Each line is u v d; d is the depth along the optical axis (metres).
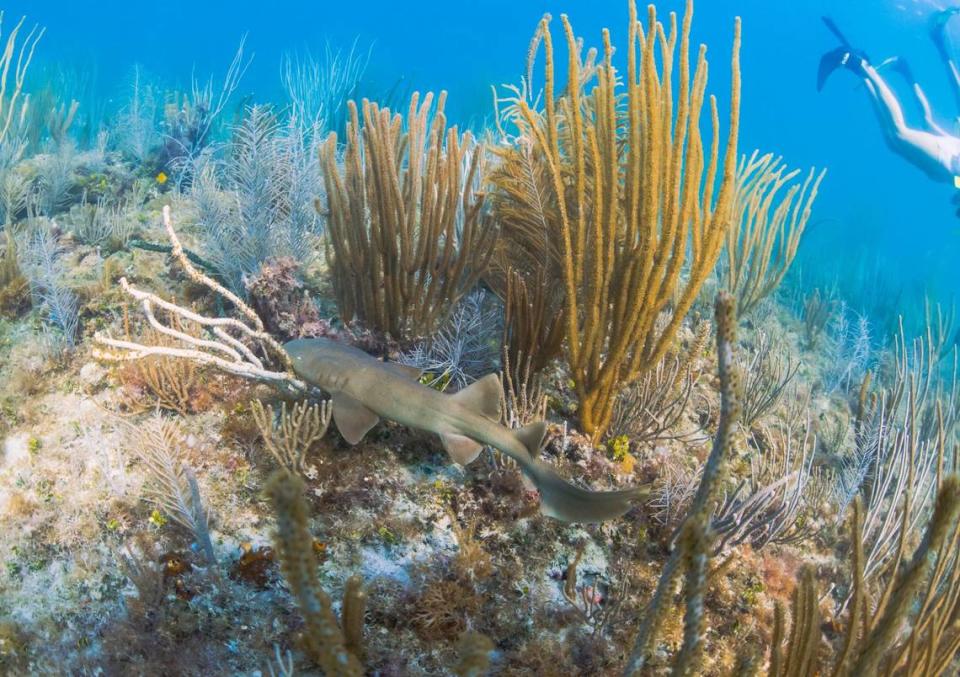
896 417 6.25
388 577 3.48
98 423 4.16
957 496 1.77
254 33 86.12
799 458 5.32
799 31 90.19
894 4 50.47
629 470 4.43
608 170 3.60
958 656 3.83
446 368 4.72
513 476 3.96
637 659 1.97
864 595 2.59
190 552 3.47
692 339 6.03
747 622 3.86
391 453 4.07
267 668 3.05
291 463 3.78
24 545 3.52
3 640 3.15
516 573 3.64
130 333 4.94
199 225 6.55
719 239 3.74
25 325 4.97
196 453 3.93
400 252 4.56
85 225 6.22
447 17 101.12
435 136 4.21
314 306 4.94
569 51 3.44
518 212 5.07
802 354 7.54
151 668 3.03
